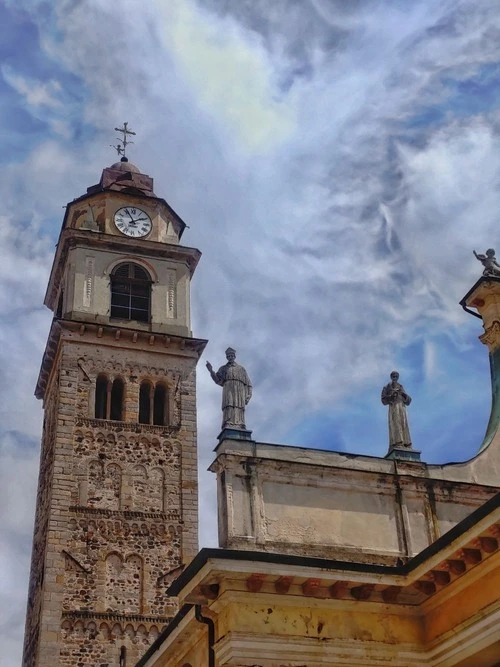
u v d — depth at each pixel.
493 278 30.12
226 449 25.66
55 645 45.19
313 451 26.59
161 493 51.34
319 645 22.73
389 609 23.86
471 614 22.31
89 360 54.28
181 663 28.34
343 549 25.47
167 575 48.69
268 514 25.23
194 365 56.28
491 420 29.77
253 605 22.55
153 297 57.78
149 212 61.38
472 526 21.14
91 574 47.66
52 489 49.56
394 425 28.34
